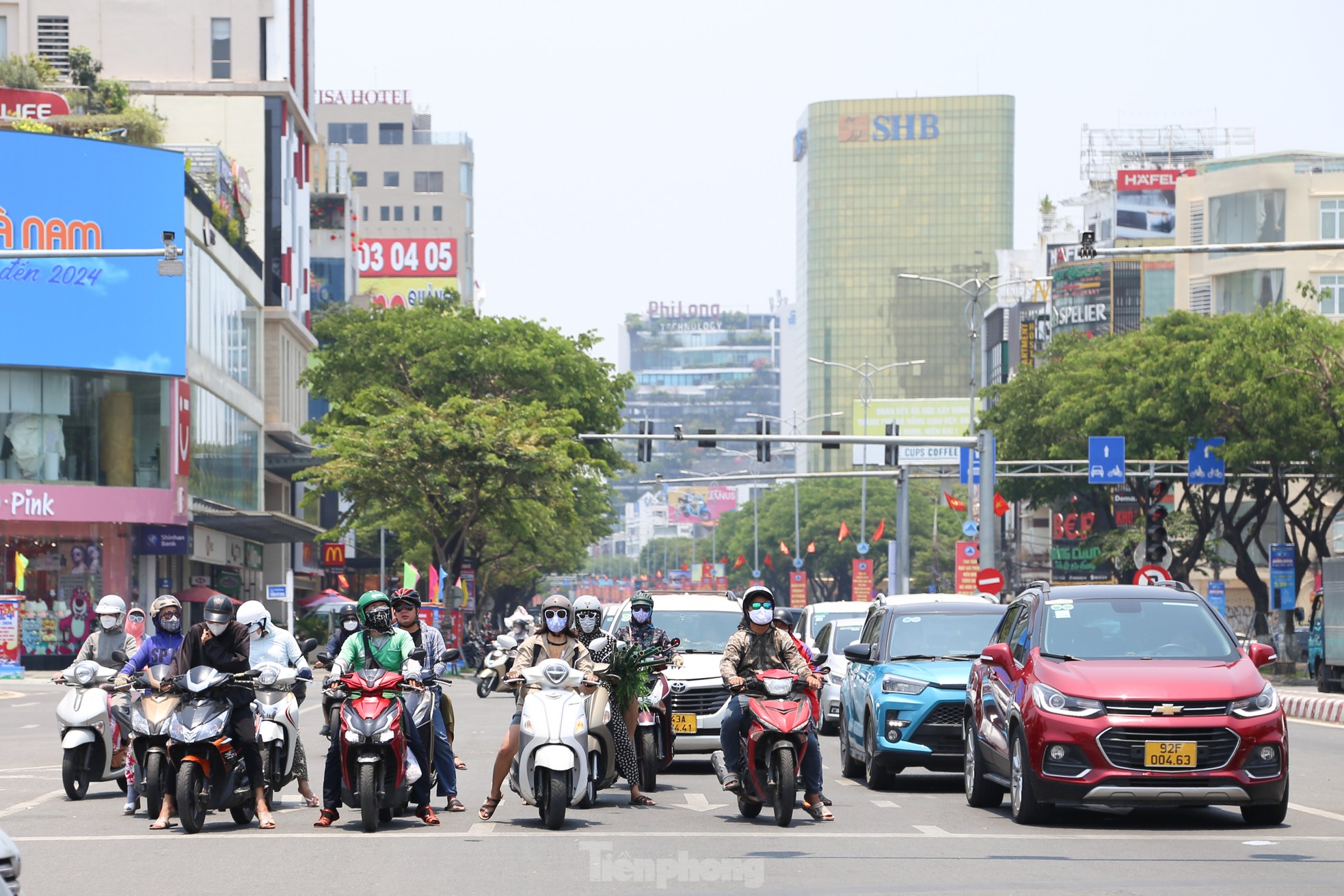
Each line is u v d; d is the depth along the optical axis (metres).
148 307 104.44
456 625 119.50
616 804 32.28
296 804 32.84
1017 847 25.72
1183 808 31.22
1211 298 169.12
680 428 86.00
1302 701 68.62
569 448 118.38
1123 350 120.94
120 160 103.38
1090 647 29.80
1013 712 29.20
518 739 29.00
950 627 38.25
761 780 28.89
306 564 171.88
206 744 27.50
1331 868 23.39
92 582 103.81
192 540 114.12
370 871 22.97
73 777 33.88
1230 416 104.31
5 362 98.50
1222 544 170.00
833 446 84.88
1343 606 84.44
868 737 36.94
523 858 24.39
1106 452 103.25
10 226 99.19
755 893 21.12
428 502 116.56
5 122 106.88
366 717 27.42
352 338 126.06
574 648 29.64
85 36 145.62
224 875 22.62
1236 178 167.12
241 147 145.88
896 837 27.12
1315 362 97.06
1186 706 27.36
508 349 121.94
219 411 120.50
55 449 101.06
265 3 147.12
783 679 28.81
